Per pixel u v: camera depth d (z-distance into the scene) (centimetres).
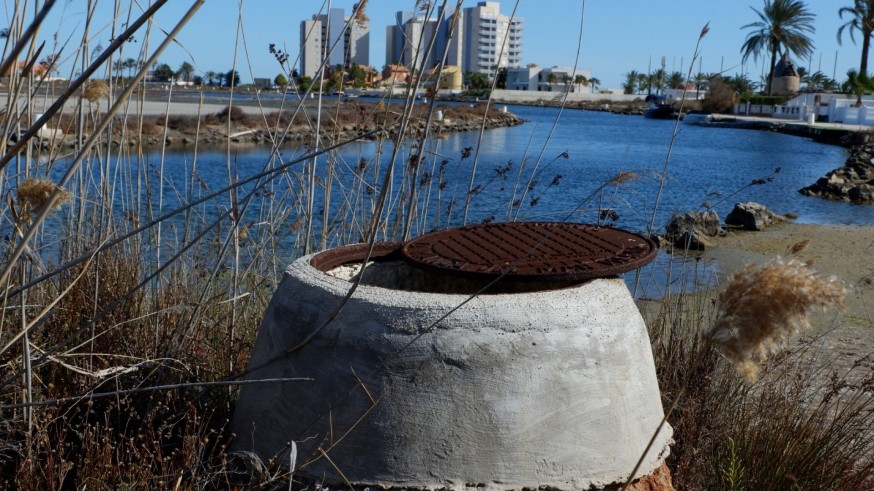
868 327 688
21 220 246
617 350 262
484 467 244
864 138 3950
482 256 301
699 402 368
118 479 278
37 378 321
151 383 345
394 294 261
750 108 6738
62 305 372
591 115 7638
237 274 427
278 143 420
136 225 441
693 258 1079
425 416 246
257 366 270
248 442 280
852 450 359
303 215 488
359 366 252
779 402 379
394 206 526
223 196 879
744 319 164
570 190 1441
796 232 1414
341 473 250
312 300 269
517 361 246
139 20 176
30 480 278
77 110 416
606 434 255
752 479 339
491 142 2969
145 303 404
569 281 277
